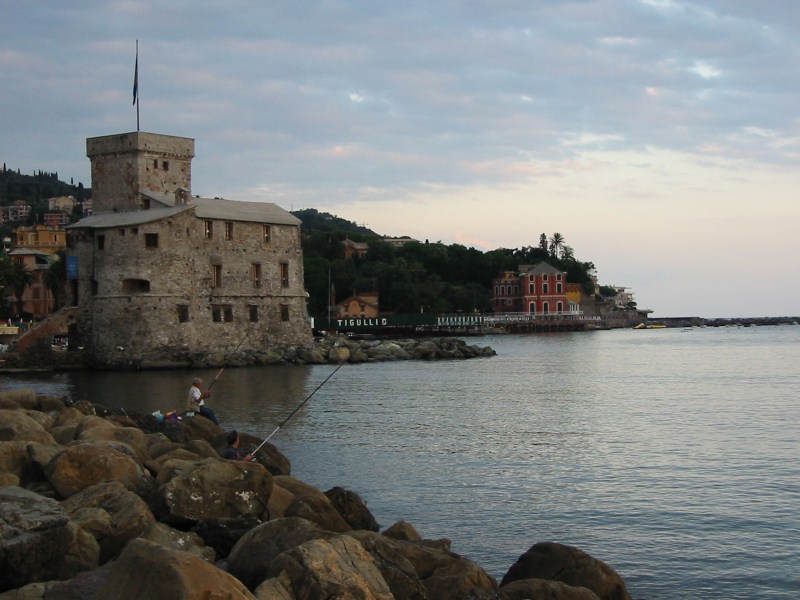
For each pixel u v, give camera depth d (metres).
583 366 106.06
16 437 27.86
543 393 71.62
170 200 105.06
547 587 19.11
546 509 31.44
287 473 35.34
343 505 26.41
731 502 32.41
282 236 111.88
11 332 119.94
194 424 38.03
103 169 109.62
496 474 37.34
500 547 27.02
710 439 46.50
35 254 185.62
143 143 107.38
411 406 61.44
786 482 35.56
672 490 34.34
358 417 55.03
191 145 112.12
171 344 98.19
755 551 26.67
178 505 22.06
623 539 27.91
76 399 63.94
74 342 103.12
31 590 16.11
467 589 18.48
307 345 113.81
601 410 59.75
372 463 39.69
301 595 16.33
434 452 42.59
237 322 105.81
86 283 101.94
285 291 111.88
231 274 105.50
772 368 103.44
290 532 19.09
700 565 25.48
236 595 14.67
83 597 15.74
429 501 32.59
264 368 99.44
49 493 23.33
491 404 63.06
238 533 20.81
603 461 40.31
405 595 17.94
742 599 22.97
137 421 40.75
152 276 97.75
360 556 17.98
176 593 14.18
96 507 21.19
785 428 50.34
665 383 81.88
